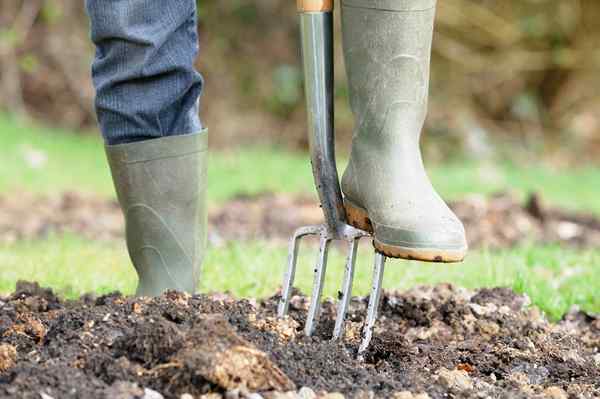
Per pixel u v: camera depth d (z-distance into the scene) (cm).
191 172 345
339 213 326
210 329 274
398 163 313
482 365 332
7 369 284
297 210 928
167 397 266
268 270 516
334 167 325
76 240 718
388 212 307
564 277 537
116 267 543
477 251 721
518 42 1762
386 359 328
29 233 795
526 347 357
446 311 388
